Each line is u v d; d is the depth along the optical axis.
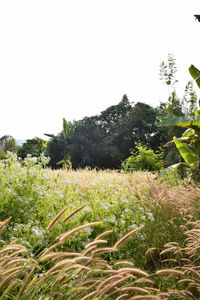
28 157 5.14
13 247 1.88
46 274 1.85
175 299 2.67
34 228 3.49
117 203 5.15
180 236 4.18
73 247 3.59
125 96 41.28
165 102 18.91
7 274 1.72
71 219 3.95
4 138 27.84
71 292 1.90
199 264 3.38
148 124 33.62
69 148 31.44
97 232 4.16
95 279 1.94
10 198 4.06
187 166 10.09
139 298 1.73
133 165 14.87
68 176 7.18
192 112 17.36
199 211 5.08
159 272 1.92
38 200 4.42
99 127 38.03
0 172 4.56
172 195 5.65
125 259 3.61
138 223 4.54
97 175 8.55
